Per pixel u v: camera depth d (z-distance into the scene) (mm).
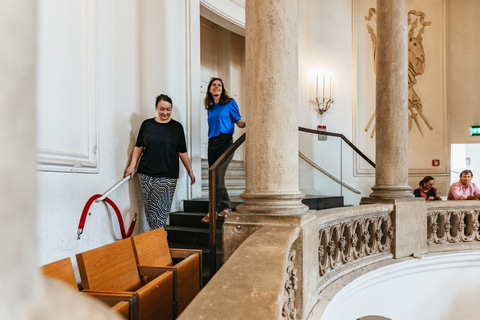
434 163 9367
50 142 3375
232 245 2715
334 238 3812
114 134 4309
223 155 3379
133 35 4660
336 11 8812
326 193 6090
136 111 4695
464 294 4934
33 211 299
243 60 8539
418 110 9398
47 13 3355
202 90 7773
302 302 2504
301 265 2518
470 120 9539
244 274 1455
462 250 5098
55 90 3439
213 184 3172
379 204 4555
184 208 5391
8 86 277
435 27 9594
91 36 3895
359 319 3488
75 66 3691
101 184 4070
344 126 8805
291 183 2770
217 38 8258
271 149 2709
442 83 9539
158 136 4270
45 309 295
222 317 1018
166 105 4320
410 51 9461
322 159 6008
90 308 336
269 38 2691
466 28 9688
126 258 2670
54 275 2002
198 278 3168
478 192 6828
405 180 4867
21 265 284
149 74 4941
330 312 3016
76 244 3678
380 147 4898
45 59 3332
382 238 4699
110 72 4266
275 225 2607
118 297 1926
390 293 4312
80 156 3723
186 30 5746
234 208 3770
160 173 4273
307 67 8219
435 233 5199
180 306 2695
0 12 276
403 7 4820
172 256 3414
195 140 5816
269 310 1068
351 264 4004
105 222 4129
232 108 4578
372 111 9164
